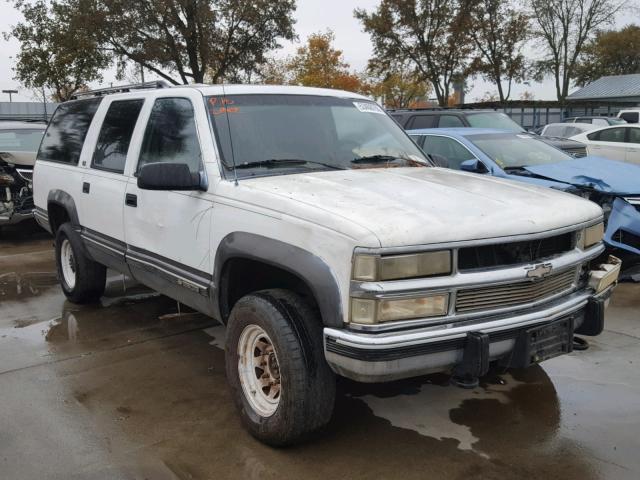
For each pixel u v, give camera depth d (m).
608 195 6.38
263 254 3.30
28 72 29.64
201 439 3.55
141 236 4.53
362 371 2.88
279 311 3.23
